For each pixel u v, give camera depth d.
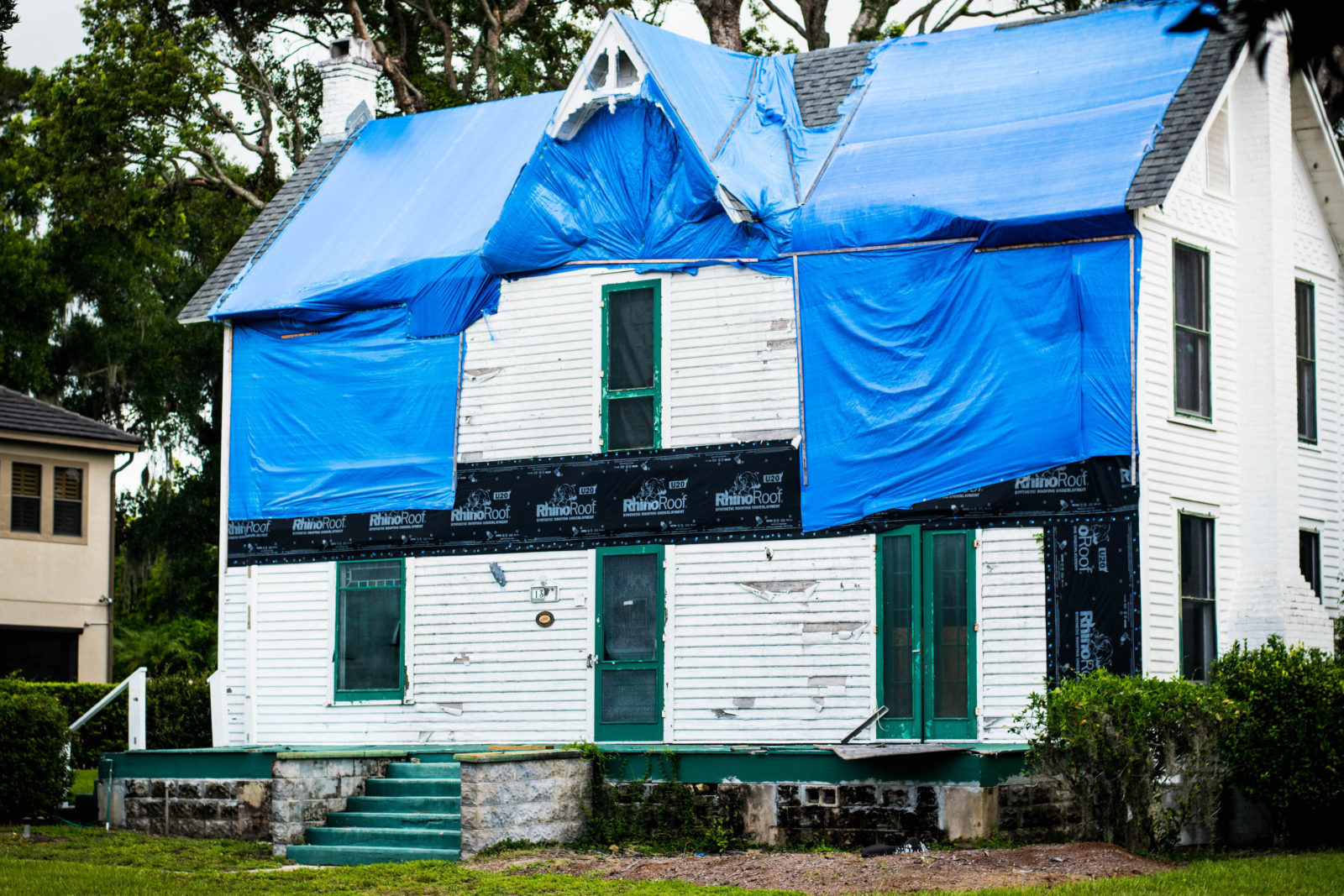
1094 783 16.06
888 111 21.94
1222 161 21.03
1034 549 18.66
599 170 21.88
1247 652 17.81
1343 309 23.56
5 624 35.69
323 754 19.19
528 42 39.34
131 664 48.12
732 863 15.88
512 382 22.12
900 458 19.50
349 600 22.86
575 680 21.16
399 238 23.67
